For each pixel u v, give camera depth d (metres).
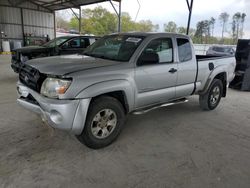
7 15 20.50
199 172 2.75
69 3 20.42
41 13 22.77
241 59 7.93
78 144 3.27
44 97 2.80
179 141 3.58
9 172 2.55
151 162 2.93
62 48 8.23
